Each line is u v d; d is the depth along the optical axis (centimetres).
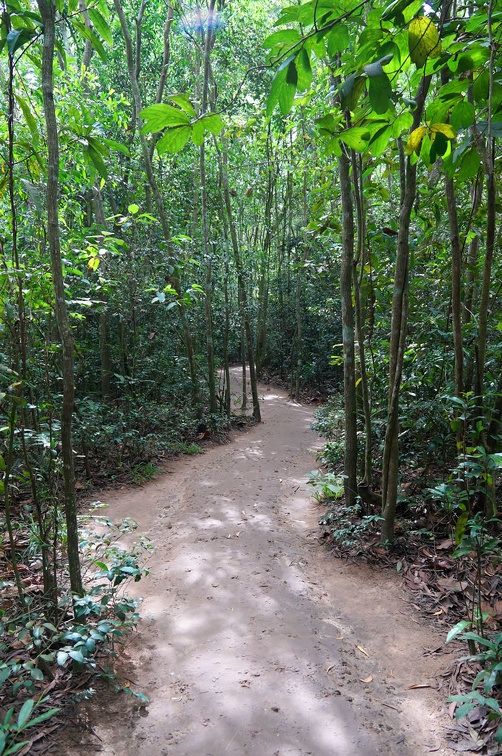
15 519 390
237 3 1034
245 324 1014
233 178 1273
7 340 279
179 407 883
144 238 783
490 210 302
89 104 664
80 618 245
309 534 430
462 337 404
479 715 223
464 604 309
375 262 462
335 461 605
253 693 237
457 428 338
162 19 1032
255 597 322
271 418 1051
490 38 174
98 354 856
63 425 240
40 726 214
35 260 338
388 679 250
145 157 771
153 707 229
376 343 536
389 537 382
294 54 168
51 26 213
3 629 217
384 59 149
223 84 1050
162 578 350
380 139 189
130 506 509
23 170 311
